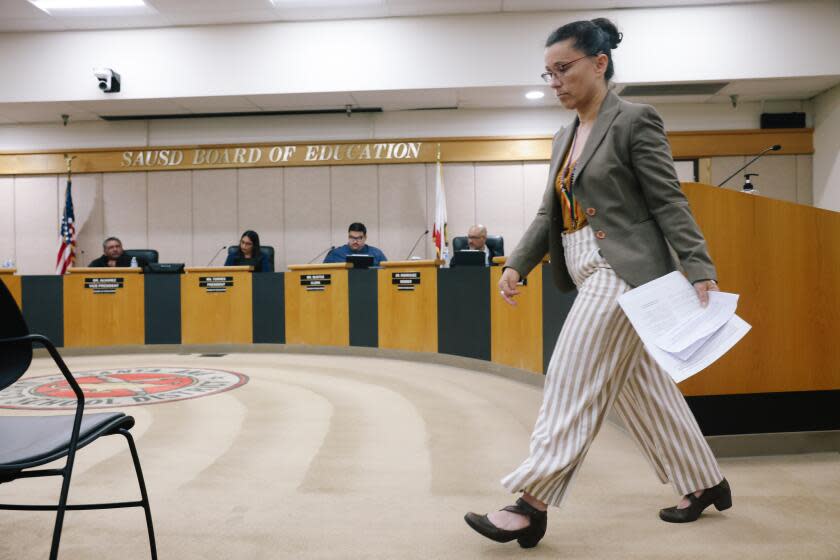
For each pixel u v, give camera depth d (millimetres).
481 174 9000
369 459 2760
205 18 7672
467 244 7812
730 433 2650
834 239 2715
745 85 7746
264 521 2012
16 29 7891
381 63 7715
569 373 1641
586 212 1680
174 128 9164
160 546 1810
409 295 6324
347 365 5945
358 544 1815
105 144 9211
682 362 1442
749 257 2666
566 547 1759
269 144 9055
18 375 1184
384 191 9062
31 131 9234
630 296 1541
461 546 1791
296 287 7027
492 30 7609
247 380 5047
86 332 7195
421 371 5520
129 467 2648
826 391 2697
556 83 1738
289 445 3014
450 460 2732
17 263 9289
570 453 1616
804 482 2285
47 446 1282
